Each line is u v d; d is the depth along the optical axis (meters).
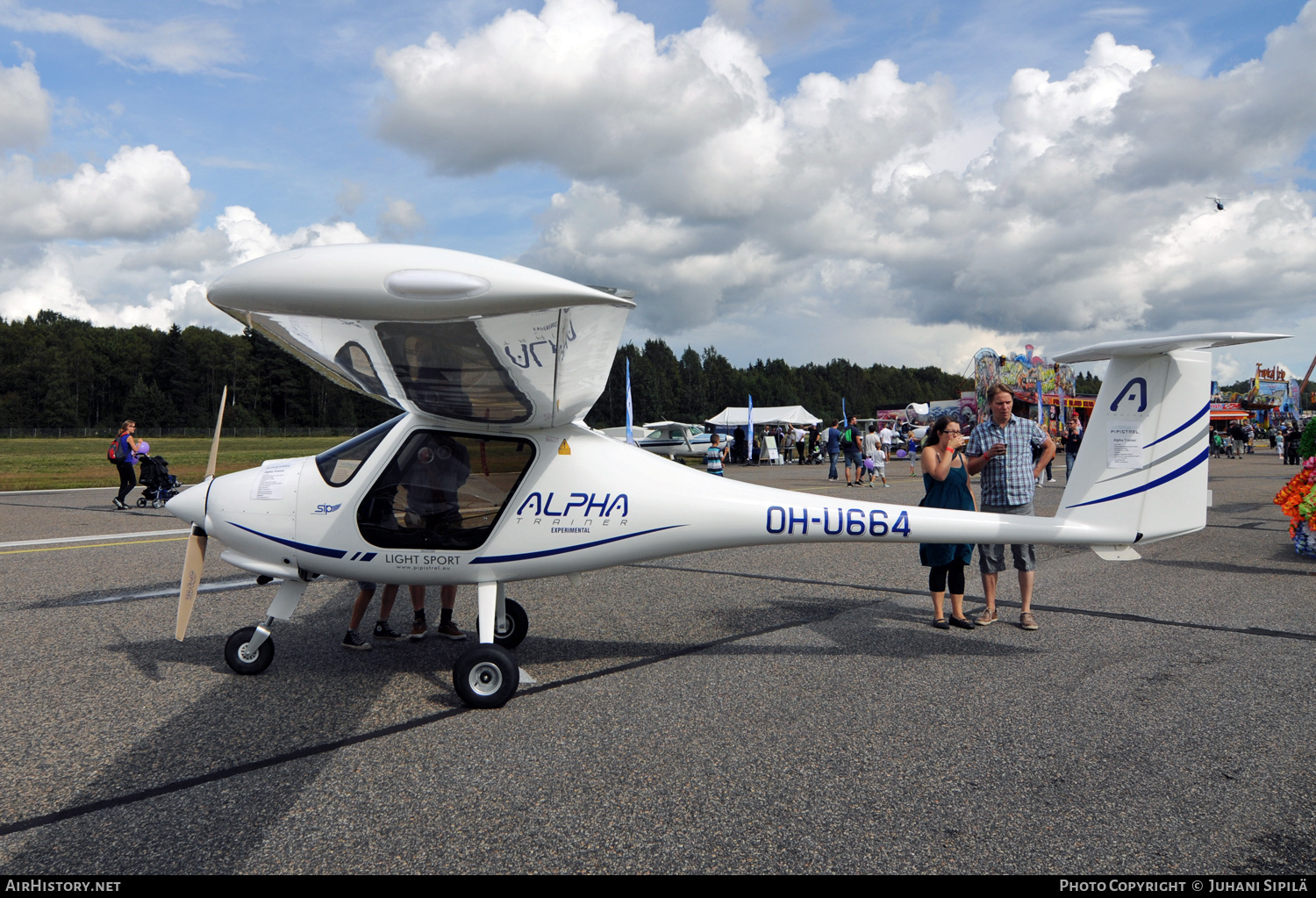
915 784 2.74
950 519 4.12
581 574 4.20
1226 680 3.81
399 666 4.17
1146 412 4.02
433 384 3.34
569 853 2.30
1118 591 5.98
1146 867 2.21
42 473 23.56
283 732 3.26
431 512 3.86
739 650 4.44
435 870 2.21
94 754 3.04
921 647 4.49
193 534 4.11
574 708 3.53
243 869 2.22
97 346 92.56
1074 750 3.01
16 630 4.94
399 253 2.63
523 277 2.56
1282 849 2.30
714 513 4.02
